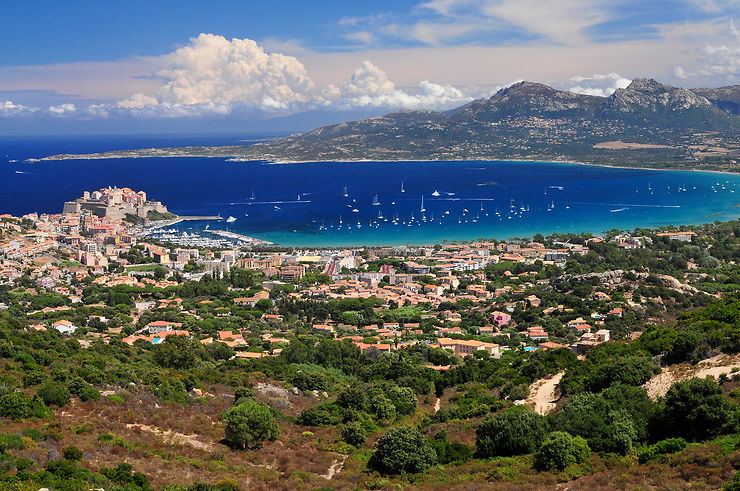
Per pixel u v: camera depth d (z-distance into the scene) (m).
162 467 91.06
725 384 104.75
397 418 133.25
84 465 85.12
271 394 143.88
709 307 170.25
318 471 99.12
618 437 94.19
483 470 93.81
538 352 173.25
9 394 101.88
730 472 76.69
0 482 74.12
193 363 173.50
